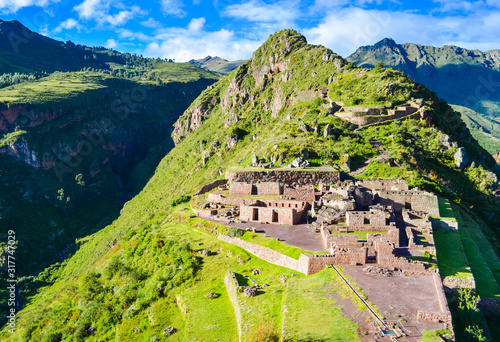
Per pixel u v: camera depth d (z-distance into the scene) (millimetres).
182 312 59875
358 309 41750
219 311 54875
